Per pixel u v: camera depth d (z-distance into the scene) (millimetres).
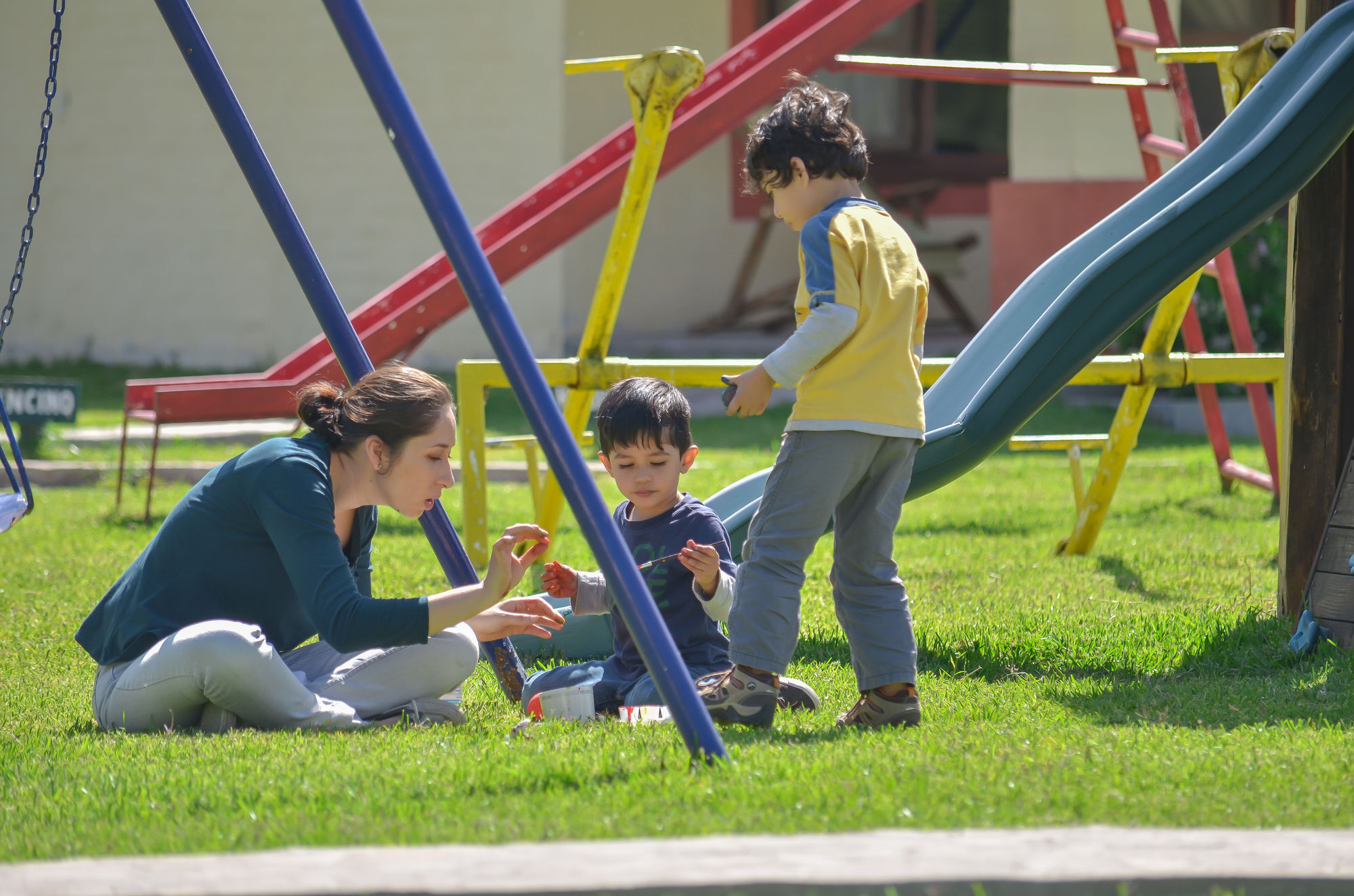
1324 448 15281
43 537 24203
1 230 50688
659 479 12828
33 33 49875
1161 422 40906
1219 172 15062
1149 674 13828
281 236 13914
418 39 48281
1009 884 7043
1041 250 45719
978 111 56031
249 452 11828
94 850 7867
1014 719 11594
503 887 6945
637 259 56500
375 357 24547
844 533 11555
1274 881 7082
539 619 12594
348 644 10883
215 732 11641
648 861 7340
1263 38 19406
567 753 10109
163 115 49719
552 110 47969
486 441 23031
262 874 7203
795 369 10680
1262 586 18734
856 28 26531
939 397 17188
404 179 48719
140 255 50281
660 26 55281
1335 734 10547
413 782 9188
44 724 12289
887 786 8758
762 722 11172
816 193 11727
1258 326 40875
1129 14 45438
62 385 32844
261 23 48781
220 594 11883
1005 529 25062
